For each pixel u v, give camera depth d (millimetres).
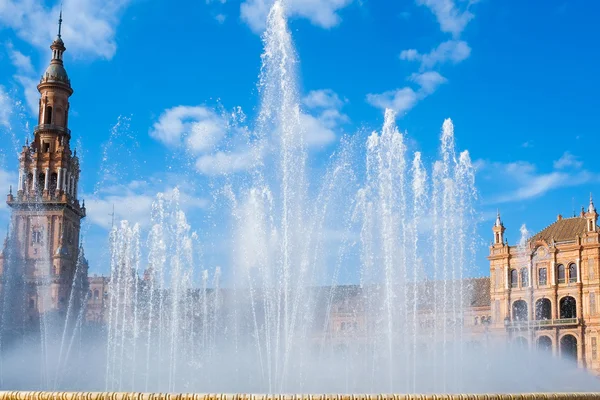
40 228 118250
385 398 12820
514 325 109312
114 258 78562
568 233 109188
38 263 116812
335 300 113062
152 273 72688
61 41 130250
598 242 103875
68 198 120562
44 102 125812
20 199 118375
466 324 117875
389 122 56531
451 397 13133
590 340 101938
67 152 123500
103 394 12891
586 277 104250
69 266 119250
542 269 109562
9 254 116500
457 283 102875
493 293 114375
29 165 121000
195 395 12742
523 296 110688
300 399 12609
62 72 127938
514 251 113188
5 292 114188
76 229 126062
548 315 109688
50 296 114875
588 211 105688
